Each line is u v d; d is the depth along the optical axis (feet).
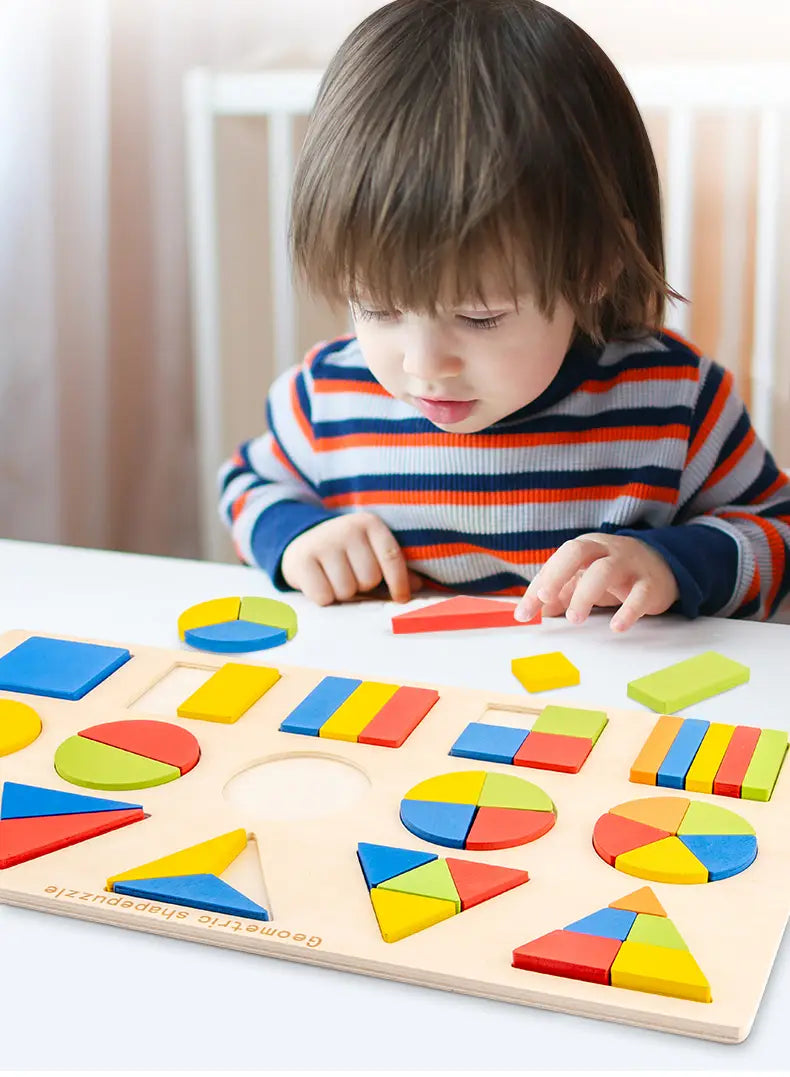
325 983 1.27
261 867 1.44
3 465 4.72
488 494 2.77
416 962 1.27
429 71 2.12
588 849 1.47
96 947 1.34
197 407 5.36
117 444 5.45
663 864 1.41
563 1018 1.22
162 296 5.32
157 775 1.63
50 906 1.39
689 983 1.21
